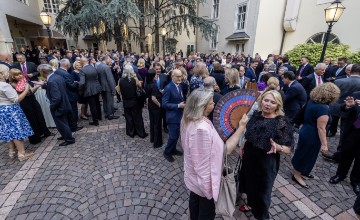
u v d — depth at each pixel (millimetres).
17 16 13141
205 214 1820
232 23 14133
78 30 11875
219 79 4266
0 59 5145
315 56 8859
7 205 2658
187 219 2482
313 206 2709
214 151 1548
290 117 3783
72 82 4773
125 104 4422
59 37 18531
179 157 3855
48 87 3854
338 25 9719
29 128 3717
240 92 1871
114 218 2479
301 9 11258
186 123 1642
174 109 3475
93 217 2488
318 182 3199
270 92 2152
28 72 5602
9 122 3428
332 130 4805
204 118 1613
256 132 2143
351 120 2967
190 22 14453
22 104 4012
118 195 2852
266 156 2113
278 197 2865
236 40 13820
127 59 7836
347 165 3068
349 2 9203
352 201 2814
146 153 4000
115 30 13586
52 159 3752
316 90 2711
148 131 5066
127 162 3672
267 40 12258
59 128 4160
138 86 4441
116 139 4594
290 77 3811
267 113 2186
